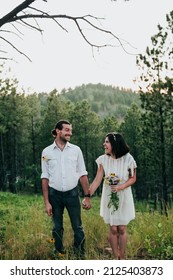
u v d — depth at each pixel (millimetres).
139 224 7875
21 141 54656
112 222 5809
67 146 6320
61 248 6234
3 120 42969
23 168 54125
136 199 47406
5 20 8062
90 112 57375
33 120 54938
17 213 11281
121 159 5871
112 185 5762
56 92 52812
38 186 51906
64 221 8180
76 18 8711
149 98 23672
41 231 7391
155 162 25359
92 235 7156
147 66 23297
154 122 24219
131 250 6324
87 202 6203
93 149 60000
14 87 39531
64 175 6234
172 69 23078
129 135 50531
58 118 52781
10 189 49375
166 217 8086
